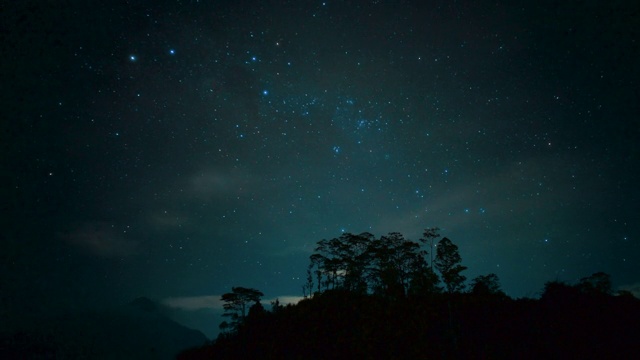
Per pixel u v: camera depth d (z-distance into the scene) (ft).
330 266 157.17
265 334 133.49
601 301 108.99
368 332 110.52
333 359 102.58
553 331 99.35
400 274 143.84
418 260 140.97
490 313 115.55
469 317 114.73
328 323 124.26
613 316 100.37
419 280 132.98
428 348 100.27
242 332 144.56
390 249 146.41
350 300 140.97
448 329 108.99
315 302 145.89
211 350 144.56
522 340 98.94
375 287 147.74
